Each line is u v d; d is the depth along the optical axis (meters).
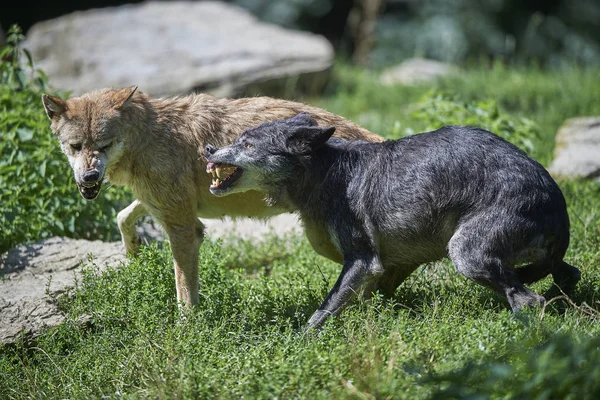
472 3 43.47
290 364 10.45
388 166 12.54
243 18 38.38
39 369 12.23
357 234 12.62
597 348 9.25
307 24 47.50
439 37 42.75
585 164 20.34
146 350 11.77
